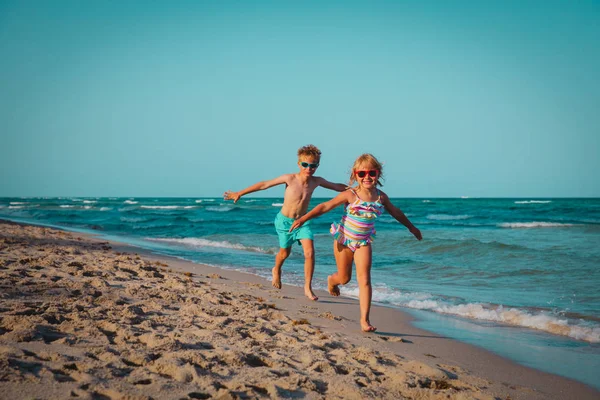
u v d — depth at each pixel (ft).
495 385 10.80
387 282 27.37
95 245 38.29
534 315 17.95
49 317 11.67
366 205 14.34
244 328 13.24
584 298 21.85
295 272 30.19
